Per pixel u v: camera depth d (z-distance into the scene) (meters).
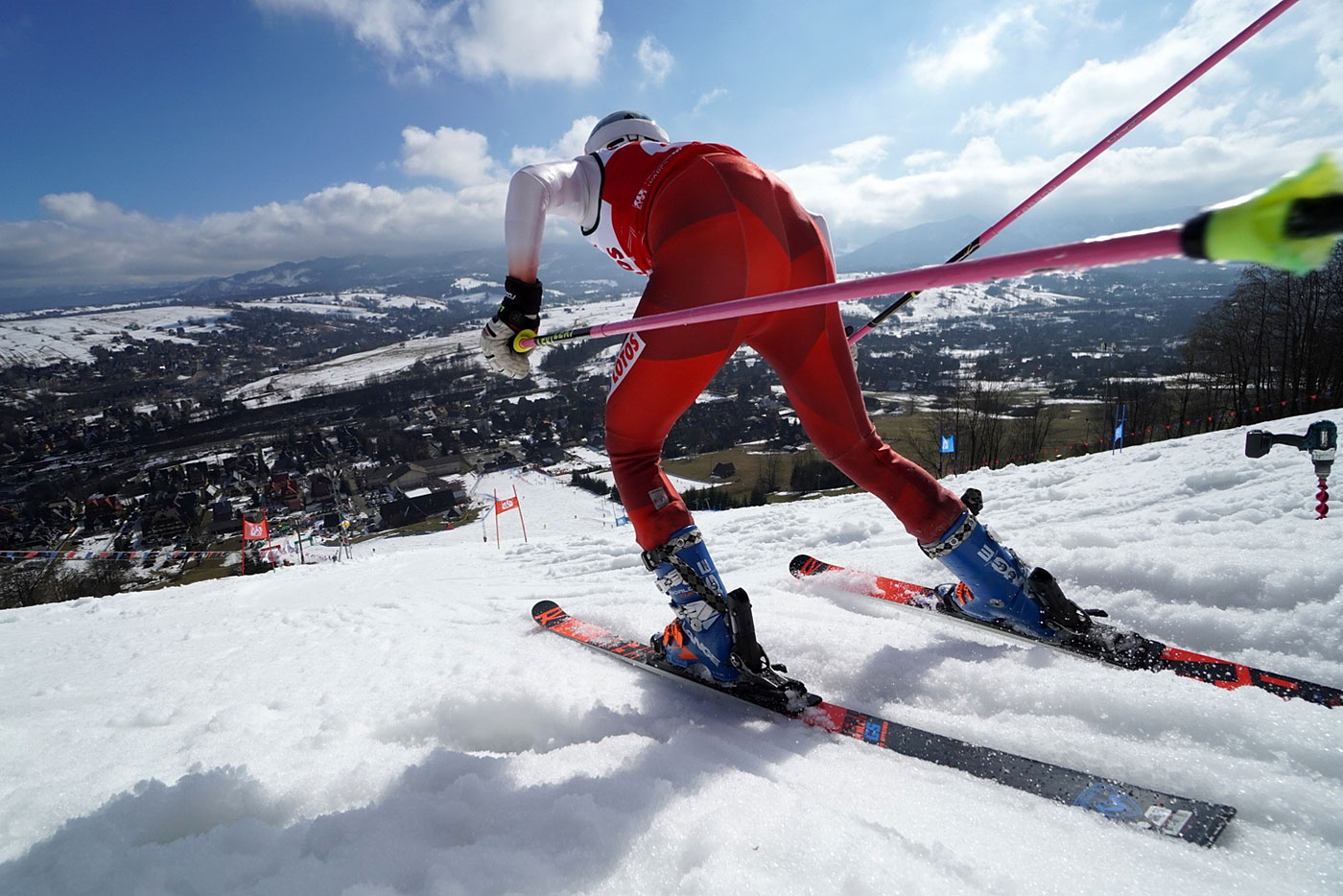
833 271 2.07
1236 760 1.30
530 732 1.91
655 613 2.84
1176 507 3.56
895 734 1.58
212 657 3.43
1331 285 21.00
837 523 6.00
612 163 2.01
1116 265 0.71
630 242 2.01
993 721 1.61
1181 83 1.79
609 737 1.71
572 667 2.33
